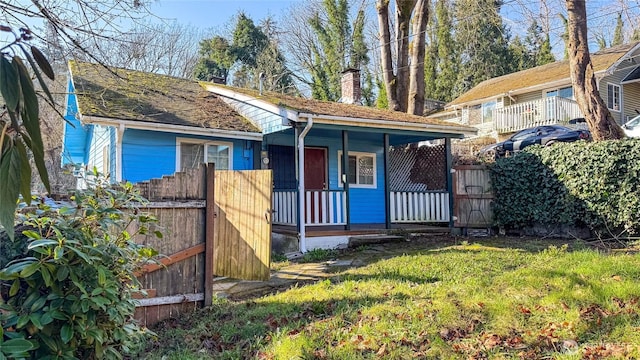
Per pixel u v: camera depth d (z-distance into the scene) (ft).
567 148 29.99
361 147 40.75
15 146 5.16
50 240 8.20
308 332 12.97
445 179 37.01
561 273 16.60
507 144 48.16
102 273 8.71
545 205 31.12
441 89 103.24
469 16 60.39
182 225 16.58
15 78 4.91
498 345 11.35
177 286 16.38
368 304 14.98
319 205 31.19
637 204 26.45
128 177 29.99
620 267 16.79
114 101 31.01
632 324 11.74
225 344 13.10
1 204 4.98
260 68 98.32
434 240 31.45
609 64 63.10
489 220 34.32
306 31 98.63
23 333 8.05
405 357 11.07
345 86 52.08
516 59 100.68
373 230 32.40
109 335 9.55
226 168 34.27
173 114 32.22
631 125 39.91
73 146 47.14
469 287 15.85
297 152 30.48
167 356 12.23
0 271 7.75
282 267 24.75
